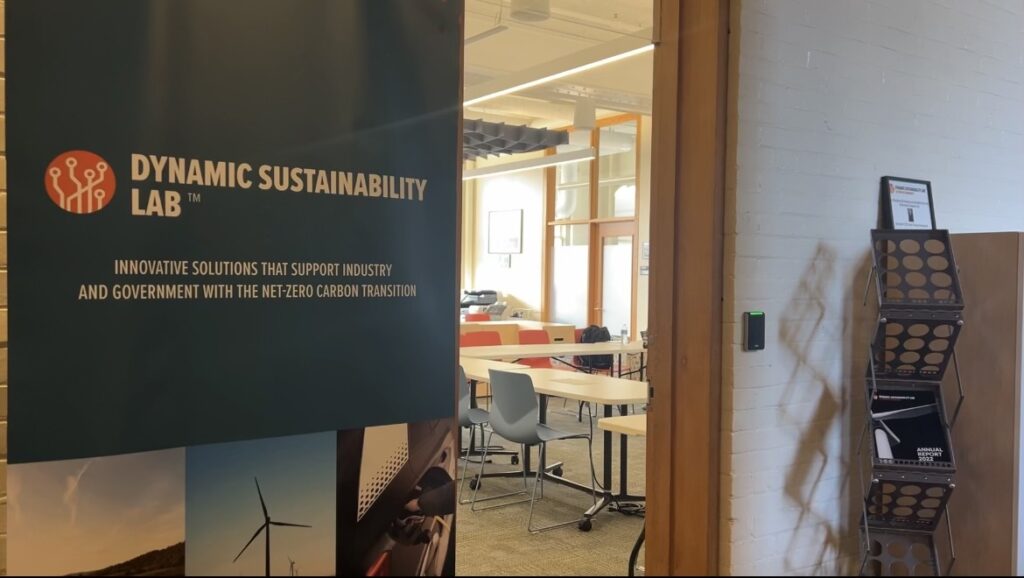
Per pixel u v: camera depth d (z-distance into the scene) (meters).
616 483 5.08
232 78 2.28
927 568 3.00
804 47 2.92
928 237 2.94
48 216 2.04
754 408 2.81
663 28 2.90
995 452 3.03
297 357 2.40
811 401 2.98
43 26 2.03
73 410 2.08
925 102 3.36
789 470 2.93
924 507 2.96
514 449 6.11
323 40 2.43
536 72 5.39
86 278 2.09
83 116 2.08
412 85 2.60
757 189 2.80
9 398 2.01
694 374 2.78
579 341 8.78
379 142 2.54
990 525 3.04
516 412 4.48
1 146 2.17
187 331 2.23
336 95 2.45
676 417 2.85
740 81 2.75
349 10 2.47
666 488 2.88
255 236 2.32
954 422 3.07
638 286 9.61
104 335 2.11
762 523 2.85
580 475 5.36
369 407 2.53
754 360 2.81
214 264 2.26
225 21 2.27
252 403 2.32
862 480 3.15
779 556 2.90
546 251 11.09
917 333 2.99
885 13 3.19
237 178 2.29
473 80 8.16
